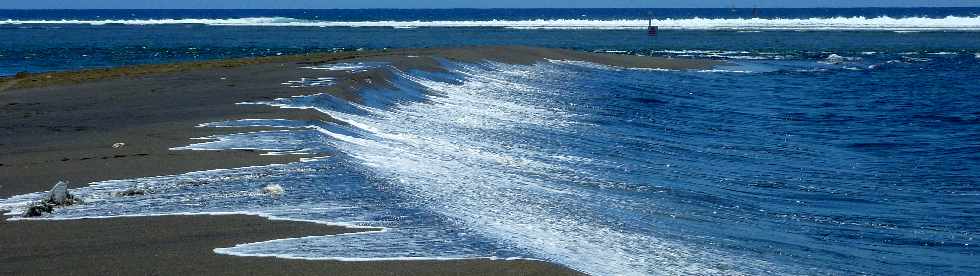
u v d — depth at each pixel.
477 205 11.74
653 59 45.75
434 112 23.08
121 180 12.20
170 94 23.31
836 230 13.16
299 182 12.00
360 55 38.53
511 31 89.88
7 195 11.43
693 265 9.95
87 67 47.72
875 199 15.63
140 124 17.67
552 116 24.64
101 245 8.93
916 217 14.24
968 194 16.22
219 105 20.36
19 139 16.30
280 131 16.42
